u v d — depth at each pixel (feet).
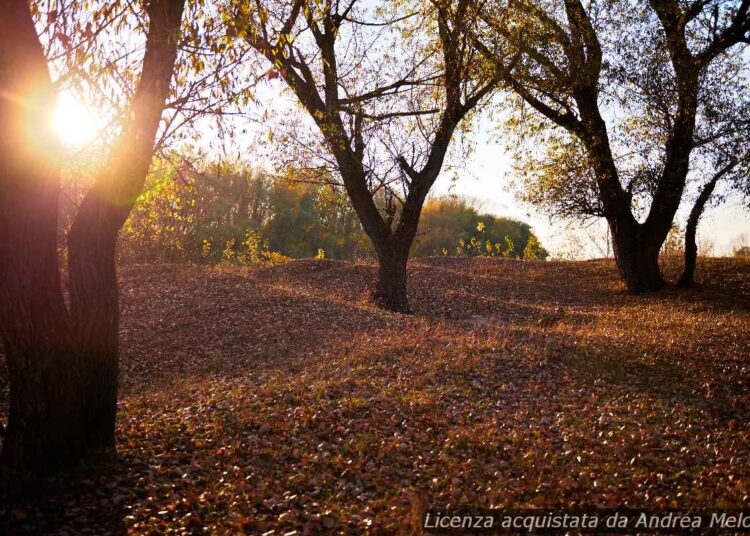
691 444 26.71
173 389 37.60
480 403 31.86
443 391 33.27
